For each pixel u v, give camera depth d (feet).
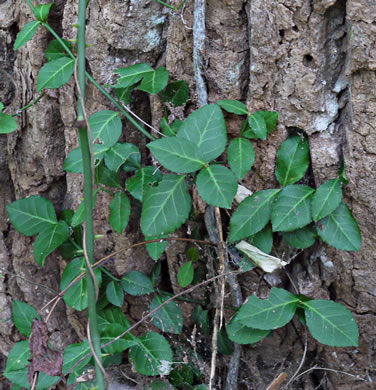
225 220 2.68
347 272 2.61
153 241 2.65
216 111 2.54
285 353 2.75
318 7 2.48
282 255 2.62
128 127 2.73
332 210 2.52
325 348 2.70
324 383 2.74
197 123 2.54
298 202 2.55
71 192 2.80
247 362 2.76
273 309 2.56
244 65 2.58
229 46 2.57
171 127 2.64
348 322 2.53
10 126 2.57
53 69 2.57
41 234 2.76
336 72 2.52
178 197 2.54
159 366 2.66
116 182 2.68
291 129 2.58
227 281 2.66
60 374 2.46
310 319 2.55
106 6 2.62
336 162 2.56
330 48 2.51
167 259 2.77
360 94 2.49
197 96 2.60
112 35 2.63
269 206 2.57
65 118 2.75
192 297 2.78
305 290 2.66
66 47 2.60
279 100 2.56
